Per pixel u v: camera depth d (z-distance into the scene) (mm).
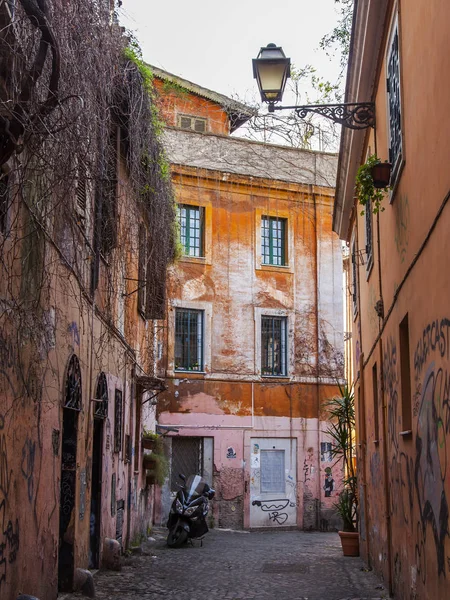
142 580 10914
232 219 25516
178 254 17875
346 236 18375
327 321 26422
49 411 7883
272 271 25922
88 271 10086
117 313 12852
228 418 24656
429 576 6676
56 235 8125
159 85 25484
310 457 25531
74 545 9125
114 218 10914
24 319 6723
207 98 27453
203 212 25219
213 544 17922
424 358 6754
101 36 7367
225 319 25031
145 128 11430
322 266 26625
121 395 13555
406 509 8203
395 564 9359
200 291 24750
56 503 8266
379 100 9891
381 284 10539
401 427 8500
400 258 8461
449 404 5621
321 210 26859
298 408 25656
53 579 8117
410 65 7402
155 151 12805
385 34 9148
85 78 6879
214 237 25188
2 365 6141
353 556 14883
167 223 15195
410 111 7469
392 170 8867
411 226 7570
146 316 17031
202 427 24234
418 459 7215
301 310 26188
